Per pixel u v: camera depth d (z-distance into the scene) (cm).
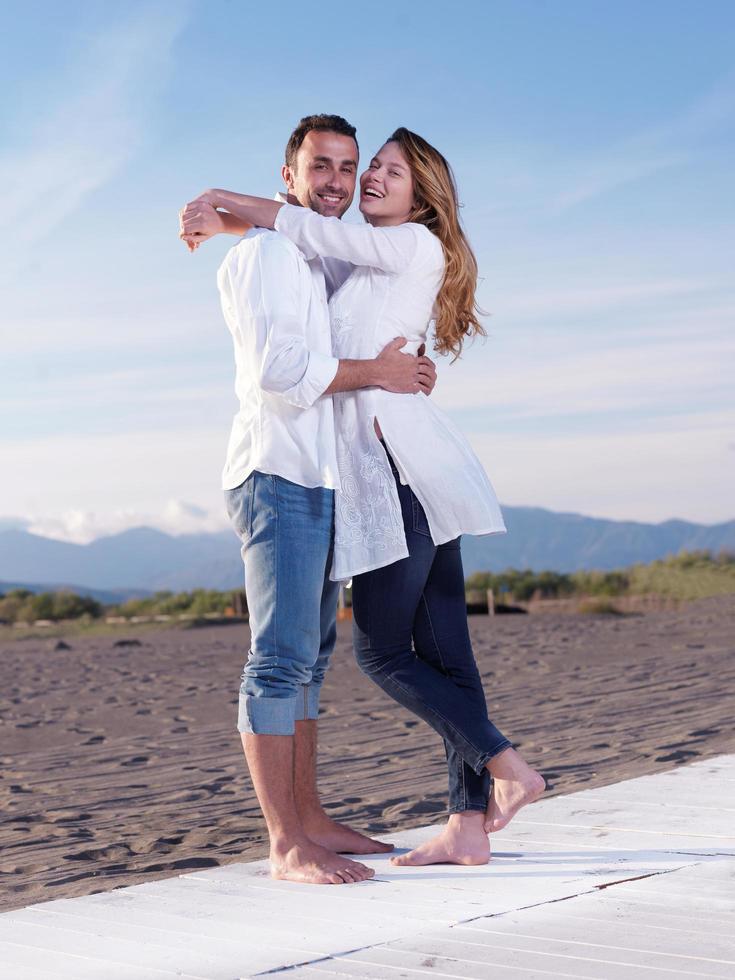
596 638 1409
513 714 730
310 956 227
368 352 304
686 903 252
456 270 313
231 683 1121
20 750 742
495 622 2005
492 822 296
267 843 392
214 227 312
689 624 1583
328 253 303
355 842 321
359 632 308
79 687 1170
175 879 300
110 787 566
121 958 231
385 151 313
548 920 243
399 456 298
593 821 341
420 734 675
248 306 292
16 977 222
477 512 302
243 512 300
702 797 368
